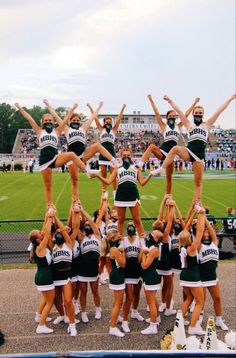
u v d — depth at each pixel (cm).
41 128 891
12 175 4584
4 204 2598
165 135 981
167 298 1023
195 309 902
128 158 913
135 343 870
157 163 4638
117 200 923
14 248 1599
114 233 901
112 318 906
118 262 889
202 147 878
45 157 872
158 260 1009
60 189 3238
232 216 1616
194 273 896
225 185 3591
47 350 835
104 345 861
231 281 1249
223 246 1656
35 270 1345
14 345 855
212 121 897
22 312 1019
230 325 963
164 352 387
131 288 930
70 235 948
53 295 905
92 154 931
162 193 3080
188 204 2586
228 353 395
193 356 390
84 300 973
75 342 873
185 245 891
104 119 1119
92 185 3606
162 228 962
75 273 959
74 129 914
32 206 2512
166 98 903
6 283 1223
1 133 11831
